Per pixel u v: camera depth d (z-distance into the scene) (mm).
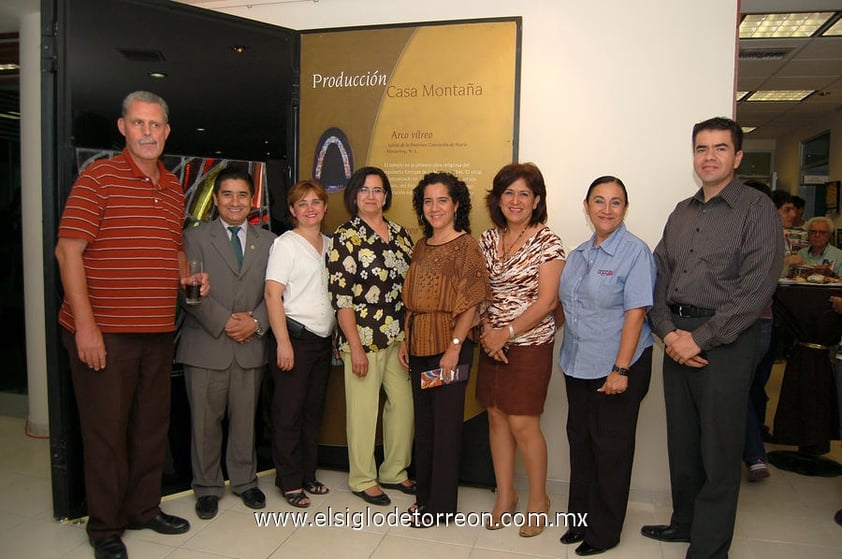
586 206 2412
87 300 2287
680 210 2441
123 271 2348
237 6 3348
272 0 3297
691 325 2268
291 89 3188
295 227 3006
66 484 2650
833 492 3137
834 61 5805
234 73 2998
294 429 2848
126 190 2355
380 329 2725
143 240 2381
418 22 3027
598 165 2936
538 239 2459
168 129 2441
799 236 4488
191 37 2867
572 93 2947
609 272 2301
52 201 2535
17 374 4914
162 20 2785
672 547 2479
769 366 3809
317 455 3146
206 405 2748
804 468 3441
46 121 2527
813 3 4008
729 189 2248
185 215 2902
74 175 2580
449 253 2514
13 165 5020
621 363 2248
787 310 3367
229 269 2748
